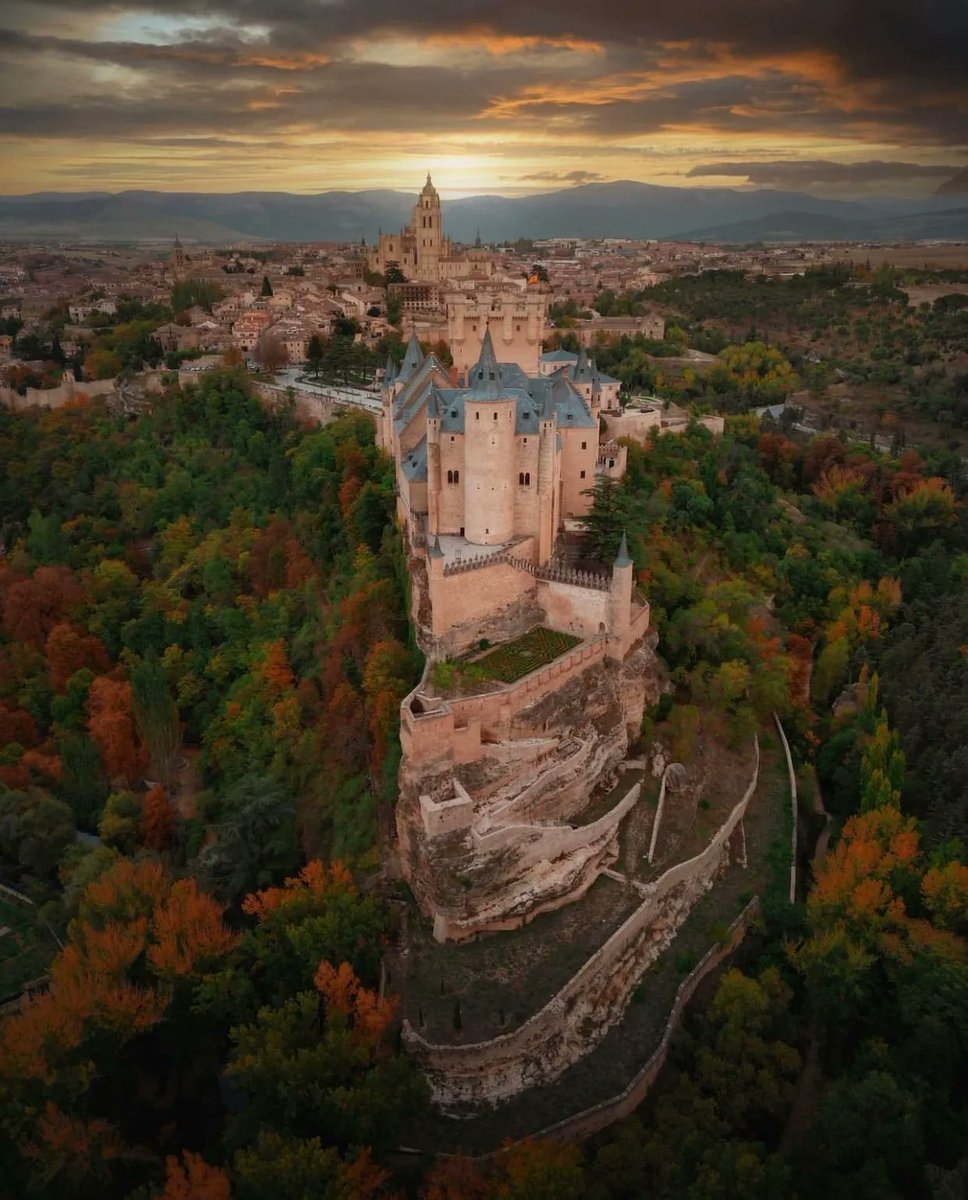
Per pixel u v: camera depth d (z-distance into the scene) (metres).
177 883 80.25
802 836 98.88
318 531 126.81
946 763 95.12
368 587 106.50
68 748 108.44
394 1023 70.19
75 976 71.44
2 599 135.62
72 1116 63.47
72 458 175.38
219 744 111.81
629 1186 59.66
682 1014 75.62
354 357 176.62
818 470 179.50
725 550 137.12
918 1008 70.12
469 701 83.81
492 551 95.94
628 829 89.25
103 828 100.75
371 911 75.81
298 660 115.00
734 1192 56.34
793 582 140.62
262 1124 61.59
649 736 98.56
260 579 132.38
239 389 173.75
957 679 108.81
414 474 103.56
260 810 88.00
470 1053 66.75
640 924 80.31
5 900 94.44
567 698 90.31
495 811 80.62
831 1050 75.50
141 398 190.25
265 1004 74.50
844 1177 60.41
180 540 146.50
